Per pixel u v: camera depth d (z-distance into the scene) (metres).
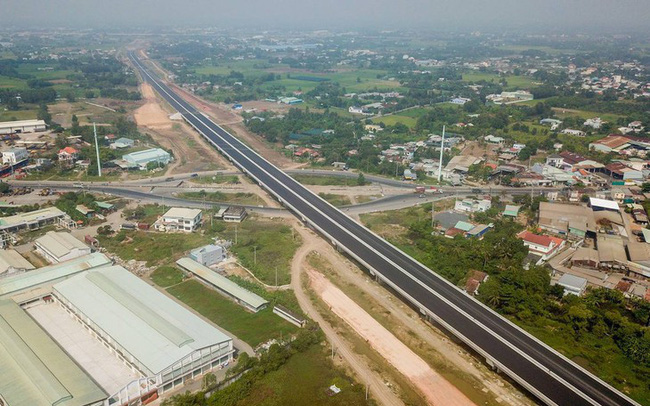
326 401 96.50
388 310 129.38
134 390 92.81
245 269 148.62
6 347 101.38
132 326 107.69
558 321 124.00
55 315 120.94
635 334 115.62
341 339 116.62
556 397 93.12
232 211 188.62
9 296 124.19
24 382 91.50
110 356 105.56
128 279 129.62
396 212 196.12
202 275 140.38
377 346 114.81
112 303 116.56
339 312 128.00
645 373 105.56
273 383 100.75
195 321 111.31
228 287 134.25
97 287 123.56
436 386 102.25
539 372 100.00
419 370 107.00
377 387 101.25
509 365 101.81
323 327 120.88
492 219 186.50
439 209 198.62
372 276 146.12
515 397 99.25
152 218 185.38
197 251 150.12
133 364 99.81
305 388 99.94
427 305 122.44
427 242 164.25
